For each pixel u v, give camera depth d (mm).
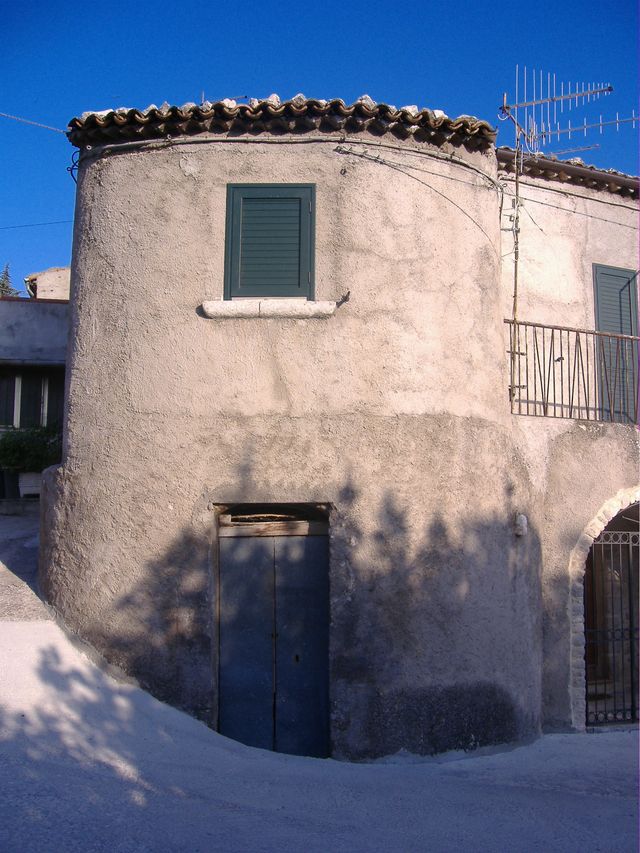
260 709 7859
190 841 5113
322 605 8016
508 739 8188
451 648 7883
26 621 7887
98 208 8430
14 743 6242
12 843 4805
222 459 7836
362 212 8211
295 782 6594
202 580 7699
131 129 8312
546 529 9383
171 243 8164
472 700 7938
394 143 8398
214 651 7758
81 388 8219
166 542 7754
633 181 10891
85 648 7723
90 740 6676
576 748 8492
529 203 10656
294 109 8109
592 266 10914
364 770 7227
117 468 7922
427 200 8461
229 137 8273
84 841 4949
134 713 7301
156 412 7922
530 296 10461
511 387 9461
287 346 7969
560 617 9258
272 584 8031
